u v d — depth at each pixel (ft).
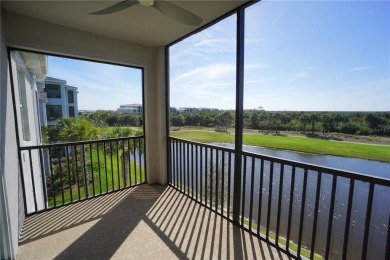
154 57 11.54
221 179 8.40
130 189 11.21
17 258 5.90
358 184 5.72
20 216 7.29
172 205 9.25
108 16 7.77
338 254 6.56
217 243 6.60
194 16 5.91
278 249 6.32
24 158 10.61
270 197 6.64
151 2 5.20
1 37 6.23
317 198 5.51
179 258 5.94
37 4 6.85
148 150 11.85
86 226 7.54
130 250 6.27
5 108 6.10
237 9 7.14
